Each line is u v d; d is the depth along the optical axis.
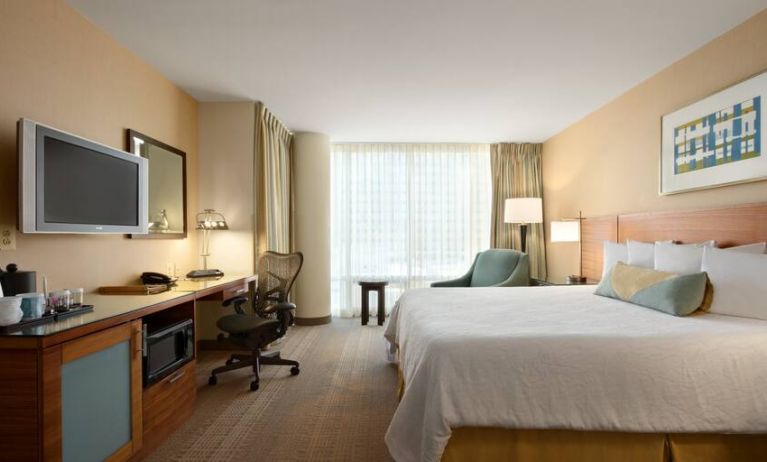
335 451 1.98
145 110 2.91
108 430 1.65
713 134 2.59
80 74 2.28
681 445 1.59
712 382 1.55
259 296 3.34
